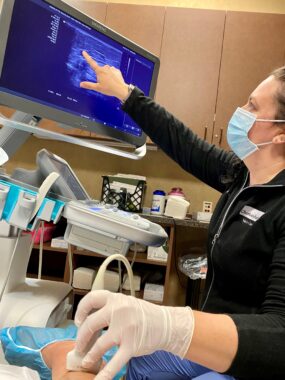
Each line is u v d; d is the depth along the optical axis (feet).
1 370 2.19
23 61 3.19
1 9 2.96
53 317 3.82
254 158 3.46
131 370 3.22
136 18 8.55
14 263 3.84
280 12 9.23
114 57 4.04
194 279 8.25
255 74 8.26
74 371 1.93
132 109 4.23
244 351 1.82
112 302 1.85
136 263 8.61
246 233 2.83
